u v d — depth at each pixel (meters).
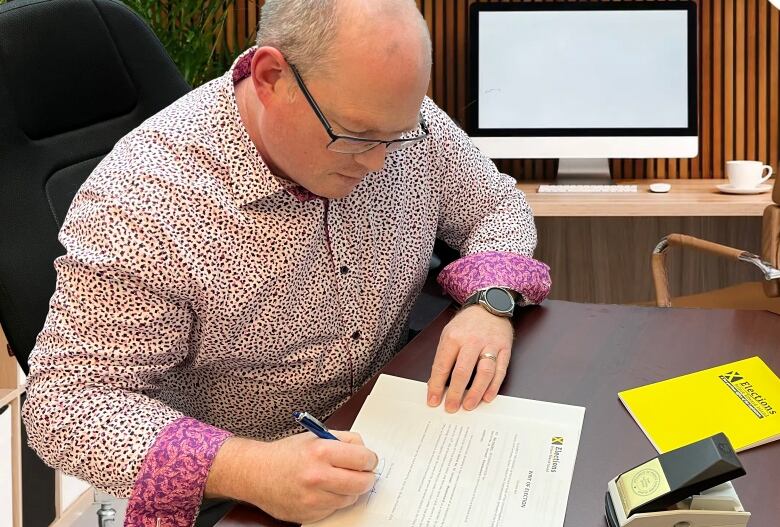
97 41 1.33
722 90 2.98
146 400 1.06
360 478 0.89
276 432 1.34
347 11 0.95
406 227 1.35
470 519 0.89
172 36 2.41
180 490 0.96
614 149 2.79
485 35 2.77
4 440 2.01
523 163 3.04
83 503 2.37
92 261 1.06
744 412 1.05
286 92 1.00
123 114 1.38
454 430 1.05
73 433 1.02
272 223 1.15
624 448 1.00
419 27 0.98
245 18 2.89
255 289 1.15
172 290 1.09
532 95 2.79
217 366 1.24
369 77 0.95
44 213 1.24
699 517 0.83
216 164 1.13
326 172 1.06
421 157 1.37
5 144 1.22
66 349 1.06
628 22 2.74
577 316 1.34
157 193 1.10
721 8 2.93
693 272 3.11
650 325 1.30
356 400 1.12
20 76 1.24
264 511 0.93
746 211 2.47
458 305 1.39
